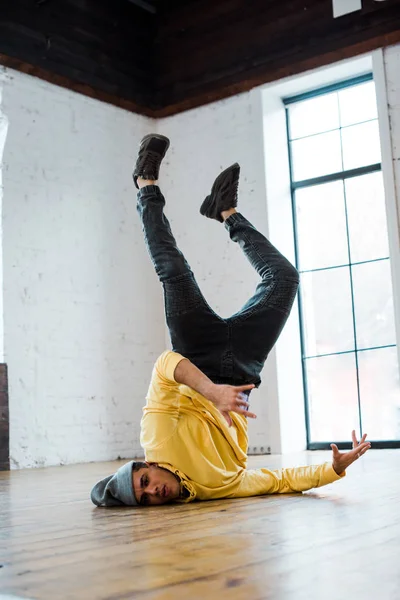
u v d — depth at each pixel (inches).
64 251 252.1
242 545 70.5
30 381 235.6
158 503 106.7
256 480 114.5
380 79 239.8
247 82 270.4
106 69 275.4
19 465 228.7
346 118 260.2
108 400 259.4
